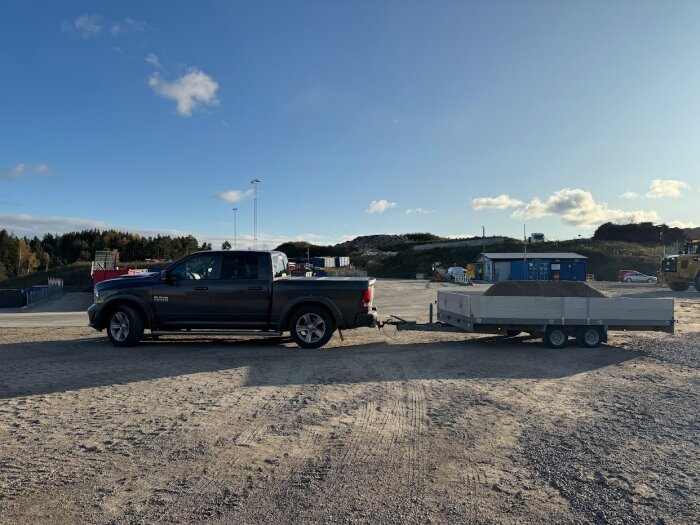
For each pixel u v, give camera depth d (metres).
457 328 10.52
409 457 4.24
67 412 5.44
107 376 7.24
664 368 8.06
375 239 130.75
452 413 5.51
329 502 3.41
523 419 5.31
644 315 9.96
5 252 99.00
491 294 11.21
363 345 10.39
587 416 5.42
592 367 8.15
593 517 3.23
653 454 4.32
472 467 4.03
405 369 7.90
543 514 3.26
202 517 3.19
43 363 8.20
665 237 87.69
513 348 10.05
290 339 11.09
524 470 3.98
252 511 3.27
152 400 5.95
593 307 9.93
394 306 23.14
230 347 9.98
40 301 32.97
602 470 3.98
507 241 88.50
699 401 6.03
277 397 6.14
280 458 4.20
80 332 12.89
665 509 3.34
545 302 9.88
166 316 9.88
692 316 15.97
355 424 5.12
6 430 4.84
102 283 10.10
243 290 9.78
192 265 10.05
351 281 9.90
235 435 4.75
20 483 3.67
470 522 3.15
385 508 3.33
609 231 93.44
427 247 91.94
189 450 4.35
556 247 78.62
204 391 6.40
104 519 3.16
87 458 4.15
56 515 3.21
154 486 3.64
